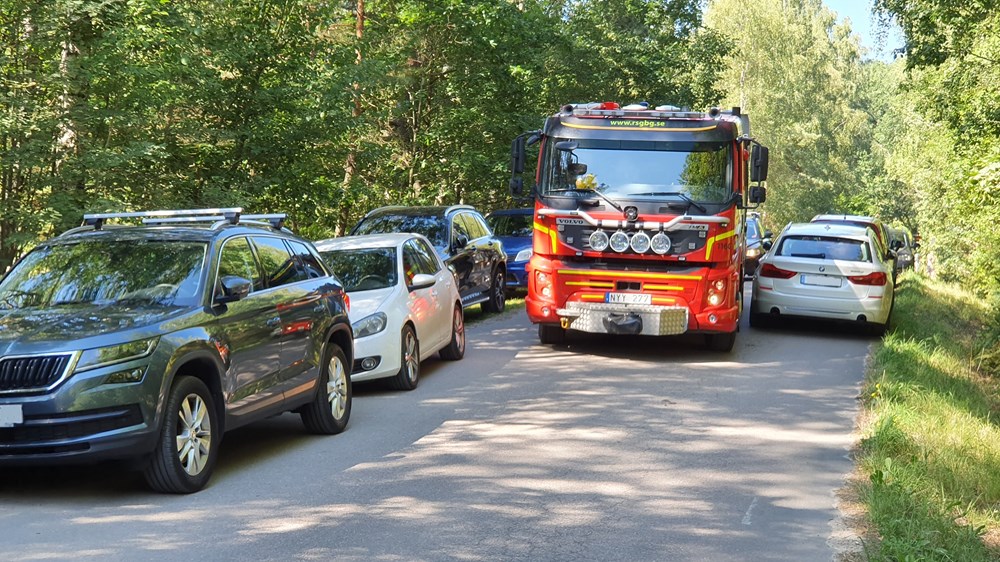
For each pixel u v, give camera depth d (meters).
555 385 11.56
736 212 13.69
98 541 5.84
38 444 6.27
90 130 14.23
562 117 13.80
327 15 18.67
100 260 7.66
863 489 7.09
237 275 7.85
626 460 8.05
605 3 37.16
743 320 18.80
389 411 10.09
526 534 6.07
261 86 17.75
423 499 6.85
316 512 6.51
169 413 6.75
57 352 6.36
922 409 10.52
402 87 25.34
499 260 19.67
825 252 16.77
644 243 13.36
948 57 25.98
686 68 39.38
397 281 11.57
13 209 13.08
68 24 13.60
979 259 30.22
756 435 9.10
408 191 27.03
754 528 6.27
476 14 25.48
